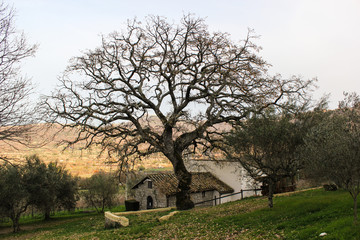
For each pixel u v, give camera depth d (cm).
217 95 1897
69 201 3188
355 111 1210
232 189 3117
